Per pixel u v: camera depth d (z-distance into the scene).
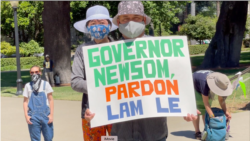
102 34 3.17
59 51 16.98
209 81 4.90
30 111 4.88
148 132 2.84
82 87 2.89
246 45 48.66
